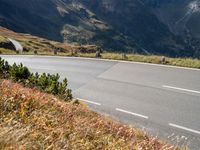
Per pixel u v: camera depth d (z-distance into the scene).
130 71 29.36
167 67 30.44
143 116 17.44
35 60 41.09
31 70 33.25
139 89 22.88
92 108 18.92
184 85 23.42
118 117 17.28
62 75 29.47
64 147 6.43
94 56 40.81
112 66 32.44
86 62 36.09
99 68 31.81
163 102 19.70
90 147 7.58
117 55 39.34
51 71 31.98
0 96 8.53
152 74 27.56
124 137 9.73
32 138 6.38
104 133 9.41
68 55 44.47
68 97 15.31
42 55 47.34
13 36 150.38
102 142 8.16
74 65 34.69
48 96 11.72
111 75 28.09
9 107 8.12
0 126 6.20
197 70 28.77
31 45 120.62
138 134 10.93
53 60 39.81
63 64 35.91
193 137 14.87
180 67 30.25
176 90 22.25
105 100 20.61
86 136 8.23
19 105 8.62
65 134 7.56
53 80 16.00
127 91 22.53
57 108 9.93
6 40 87.50
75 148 6.84
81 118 10.14
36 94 10.80
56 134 7.35
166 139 14.48
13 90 9.63
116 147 8.05
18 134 5.82
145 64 32.62
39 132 7.03
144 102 19.83
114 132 9.92
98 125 9.90
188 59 34.50
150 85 23.83
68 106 11.36
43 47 131.38
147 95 21.31
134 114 17.78
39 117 8.20
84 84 25.30
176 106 18.92
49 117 8.53
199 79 25.25
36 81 15.69
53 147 6.18
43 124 7.73
